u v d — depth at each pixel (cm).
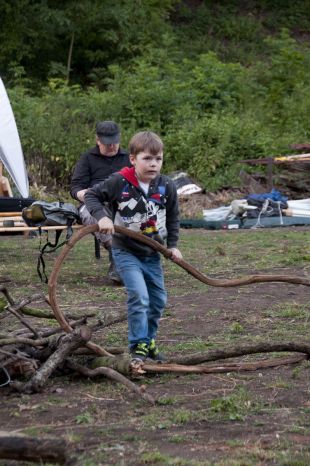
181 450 467
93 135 2283
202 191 2133
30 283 1089
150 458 448
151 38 3192
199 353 645
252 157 2308
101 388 595
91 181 1074
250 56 3350
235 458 451
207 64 2694
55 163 2225
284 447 471
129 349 643
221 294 982
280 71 2895
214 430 502
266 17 3719
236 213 1845
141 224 641
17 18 2998
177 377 627
